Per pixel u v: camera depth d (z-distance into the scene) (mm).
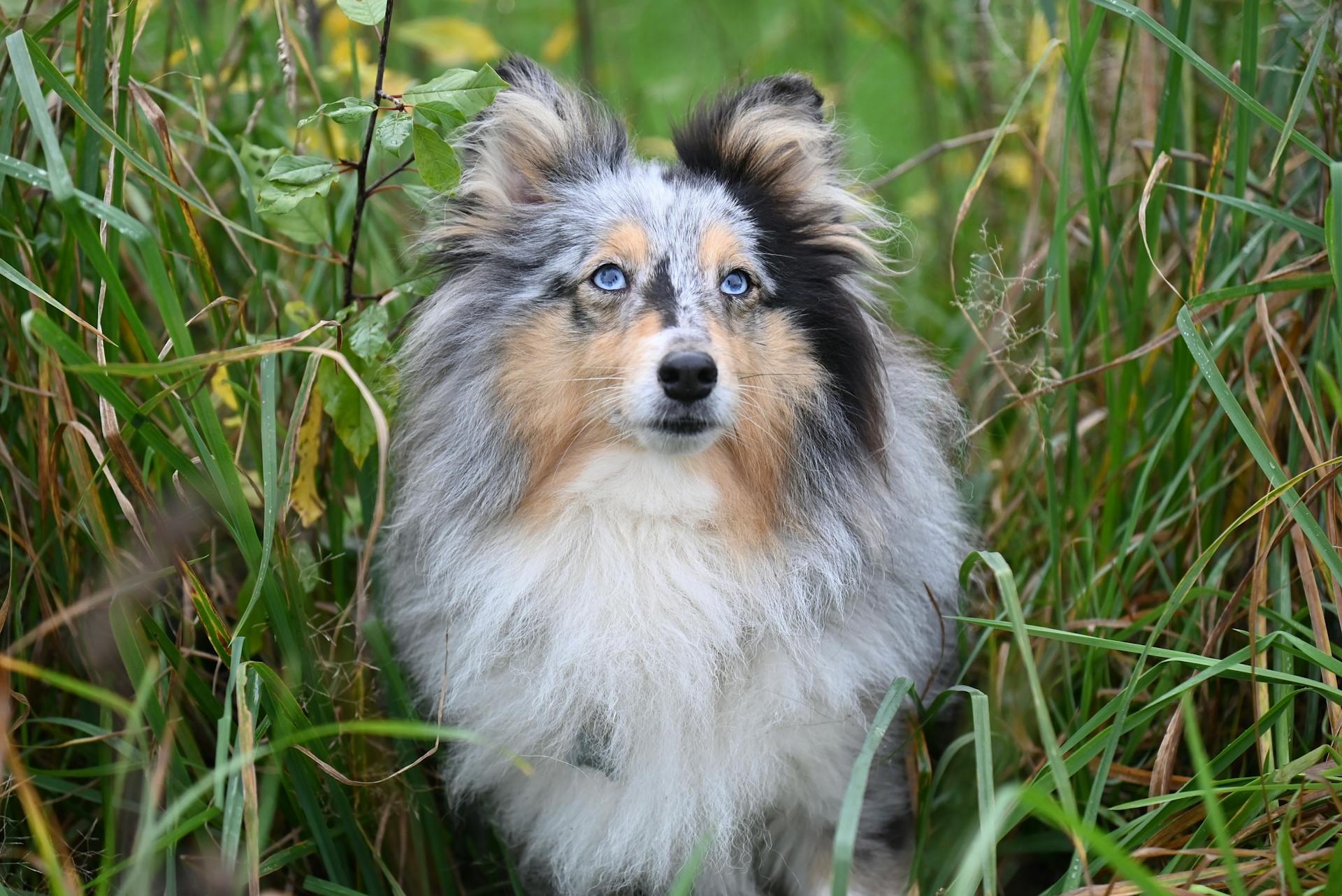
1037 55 5121
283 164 3541
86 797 3447
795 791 3537
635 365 3352
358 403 3670
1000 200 5844
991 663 3973
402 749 3611
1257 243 3867
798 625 3480
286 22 4293
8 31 3639
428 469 3652
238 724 2850
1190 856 3096
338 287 4453
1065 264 3975
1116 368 4137
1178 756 3766
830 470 3637
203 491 3229
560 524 3471
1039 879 3926
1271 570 3629
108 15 3596
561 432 3473
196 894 3529
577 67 6914
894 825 3674
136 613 3420
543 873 3818
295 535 3889
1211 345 3754
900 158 7168
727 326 3484
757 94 3850
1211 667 3004
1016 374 4848
